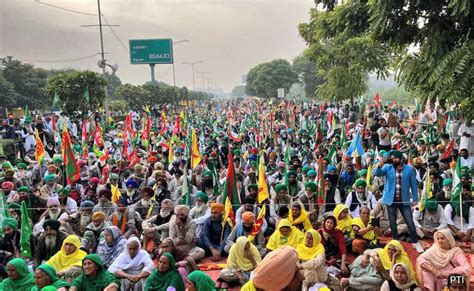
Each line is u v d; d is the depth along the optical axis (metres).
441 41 11.06
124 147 18.02
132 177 13.53
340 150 16.83
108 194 10.45
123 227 10.11
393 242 7.55
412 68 11.55
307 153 16.34
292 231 8.70
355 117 27.47
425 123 19.69
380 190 11.83
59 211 10.61
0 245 9.08
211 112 61.56
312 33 28.45
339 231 8.84
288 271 2.94
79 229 10.15
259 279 2.94
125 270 8.06
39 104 62.91
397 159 9.57
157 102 62.69
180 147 19.12
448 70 10.54
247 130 28.05
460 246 9.62
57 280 7.05
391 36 12.08
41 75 64.75
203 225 10.08
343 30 19.20
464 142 13.77
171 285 7.03
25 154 20.56
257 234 9.50
